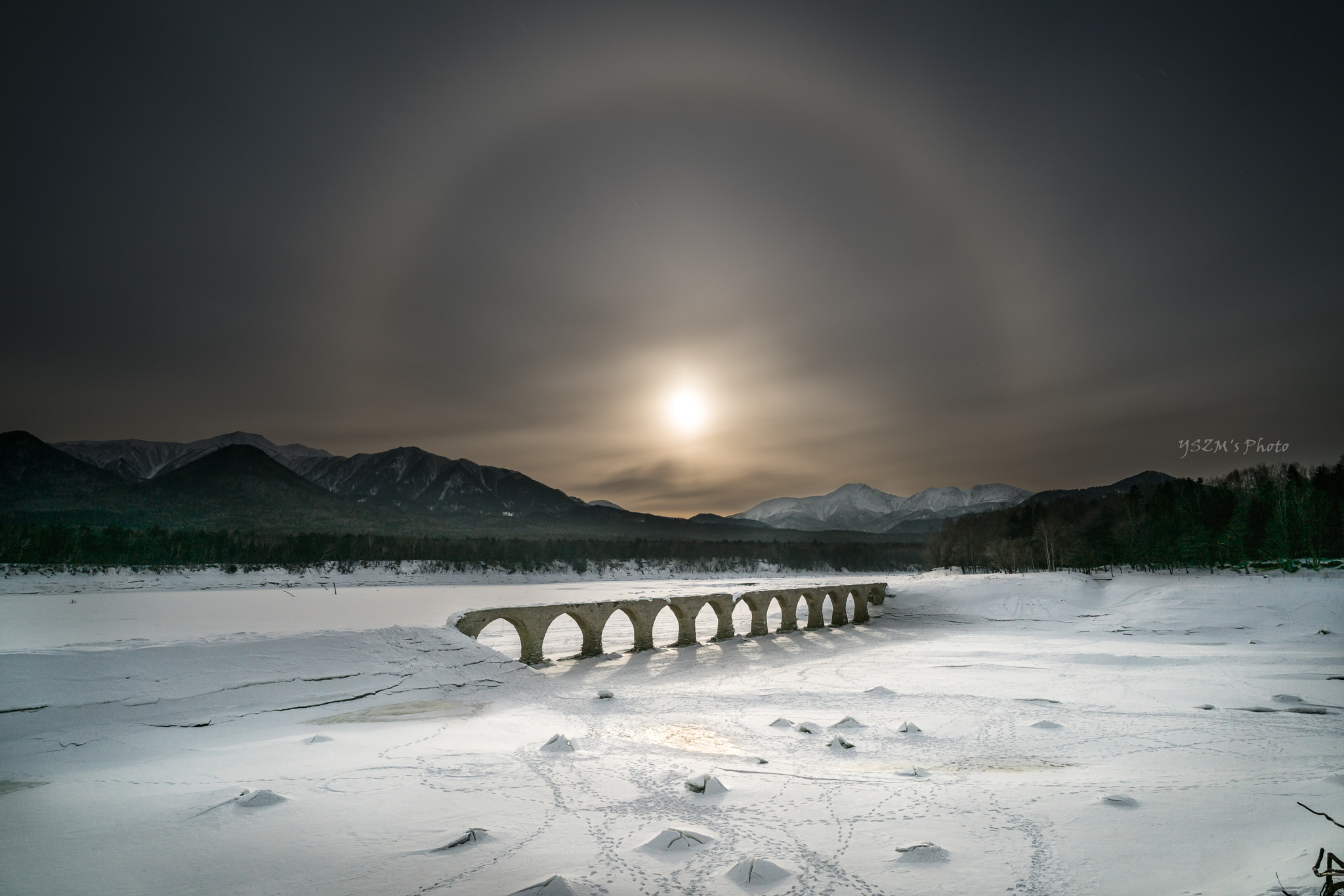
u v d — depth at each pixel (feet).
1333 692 120.06
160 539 611.47
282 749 86.22
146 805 63.16
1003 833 57.06
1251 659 157.17
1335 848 44.98
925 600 313.73
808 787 71.51
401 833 57.36
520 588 594.65
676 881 48.67
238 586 541.34
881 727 105.29
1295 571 253.85
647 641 214.07
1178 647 183.73
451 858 52.39
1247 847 50.16
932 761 86.12
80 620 285.23
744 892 46.91
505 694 134.21
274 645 125.29
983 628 261.85
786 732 104.63
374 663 131.03
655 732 105.40
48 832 56.54
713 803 66.23
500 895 46.16
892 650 207.41
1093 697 124.88
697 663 188.14
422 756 83.51
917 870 50.03
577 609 195.93
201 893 46.42
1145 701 119.03
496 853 53.62
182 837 55.83
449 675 136.05
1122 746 90.43
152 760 81.61
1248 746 86.28
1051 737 97.35
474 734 97.50
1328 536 285.84
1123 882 46.78
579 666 183.32
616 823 60.49
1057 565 400.88
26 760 80.33
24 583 459.32
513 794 68.49
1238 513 299.99
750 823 60.75
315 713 110.52
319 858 52.13
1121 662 161.07
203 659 115.24
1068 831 56.85
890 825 59.67
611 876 49.37
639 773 76.48
